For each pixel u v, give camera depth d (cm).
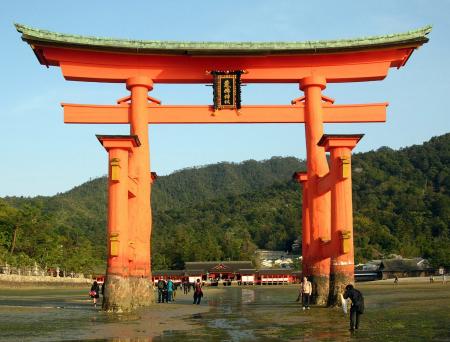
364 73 3225
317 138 3164
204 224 19350
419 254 13550
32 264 8756
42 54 3088
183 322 2258
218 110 3222
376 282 10225
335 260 2688
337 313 2514
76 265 10825
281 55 3181
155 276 12075
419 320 2141
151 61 3191
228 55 3134
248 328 1981
